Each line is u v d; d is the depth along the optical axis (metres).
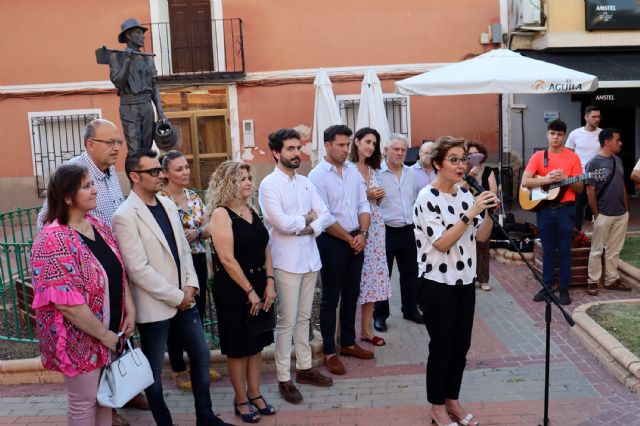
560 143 6.85
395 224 6.28
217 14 13.14
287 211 4.87
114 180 4.71
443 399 4.38
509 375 5.27
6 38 13.24
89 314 3.57
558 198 6.78
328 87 11.45
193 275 4.43
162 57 13.30
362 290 5.86
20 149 13.48
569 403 4.75
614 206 7.02
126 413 4.88
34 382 5.48
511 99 13.05
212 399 5.04
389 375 5.36
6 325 6.35
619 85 10.76
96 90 13.30
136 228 4.10
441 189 4.22
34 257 3.56
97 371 3.71
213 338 5.97
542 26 12.16
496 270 8.34
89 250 3.70
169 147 7.17
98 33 13.21
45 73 13.29
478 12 13.00
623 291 7.27
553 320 6.44
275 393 5.10
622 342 5.53
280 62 13.25
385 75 13.19
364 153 5.84
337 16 13.12
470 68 8.51
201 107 13.47
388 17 13.09
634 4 12.05
